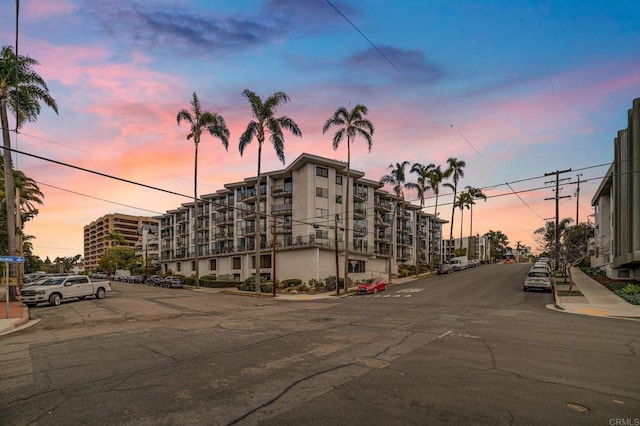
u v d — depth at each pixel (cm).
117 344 1012
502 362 752
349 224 4981
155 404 542
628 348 877
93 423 480
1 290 3853
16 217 3800
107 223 14425
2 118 2458
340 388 599
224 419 482
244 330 1222
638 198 2248
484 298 2328
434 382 622
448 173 5831
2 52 2484
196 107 4572
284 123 3609
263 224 5178
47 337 1180
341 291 3691
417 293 2883
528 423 456
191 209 7406
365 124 3741
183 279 5925
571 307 1791
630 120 2361
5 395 599
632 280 2789
